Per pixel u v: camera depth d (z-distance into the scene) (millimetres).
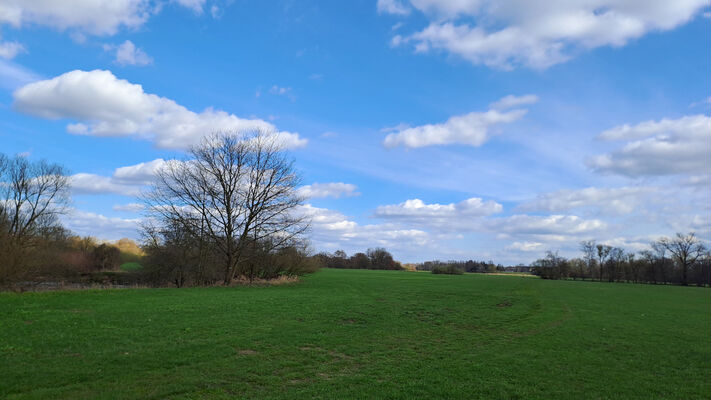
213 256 47469
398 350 15656
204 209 43406
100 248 67375
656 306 36250
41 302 22953
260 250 48375
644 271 122938
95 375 10867
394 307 28266
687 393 11047
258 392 10203
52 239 47062
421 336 18766
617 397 10578
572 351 16031
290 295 33719
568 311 29141
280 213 45938
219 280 47906
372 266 159375
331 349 15406
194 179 43219
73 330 16016
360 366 13203
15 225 44281
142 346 14109
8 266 32844
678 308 35375
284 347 15164
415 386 10984
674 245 119938
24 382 10023
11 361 11664
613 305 35188
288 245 48812
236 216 44844
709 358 15414
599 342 17984
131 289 33219
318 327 19516
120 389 9844
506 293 42469
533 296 39969
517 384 11414
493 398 10195
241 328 18141
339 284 50656
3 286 33062
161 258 44781
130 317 19453
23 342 13820
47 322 17266
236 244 45125
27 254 35500
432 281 65125
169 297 28406
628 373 12992
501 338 18641
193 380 10789
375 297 34938
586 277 128875
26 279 36156
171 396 9648
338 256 159125
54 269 43688
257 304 26547
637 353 15984
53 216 50750
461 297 37094
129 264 70125
